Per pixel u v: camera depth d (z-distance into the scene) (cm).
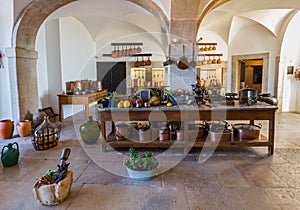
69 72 649
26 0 420
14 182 258
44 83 593
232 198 225
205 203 217
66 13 530
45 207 211
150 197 227
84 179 264
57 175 222
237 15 619
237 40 775
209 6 418
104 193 235
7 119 462
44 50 591
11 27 436
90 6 506
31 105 487
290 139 418
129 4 488
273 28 671
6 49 443
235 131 355
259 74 870
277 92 699
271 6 520
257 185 250
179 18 396
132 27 689
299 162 312
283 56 682
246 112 329
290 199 222
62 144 392
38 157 334
